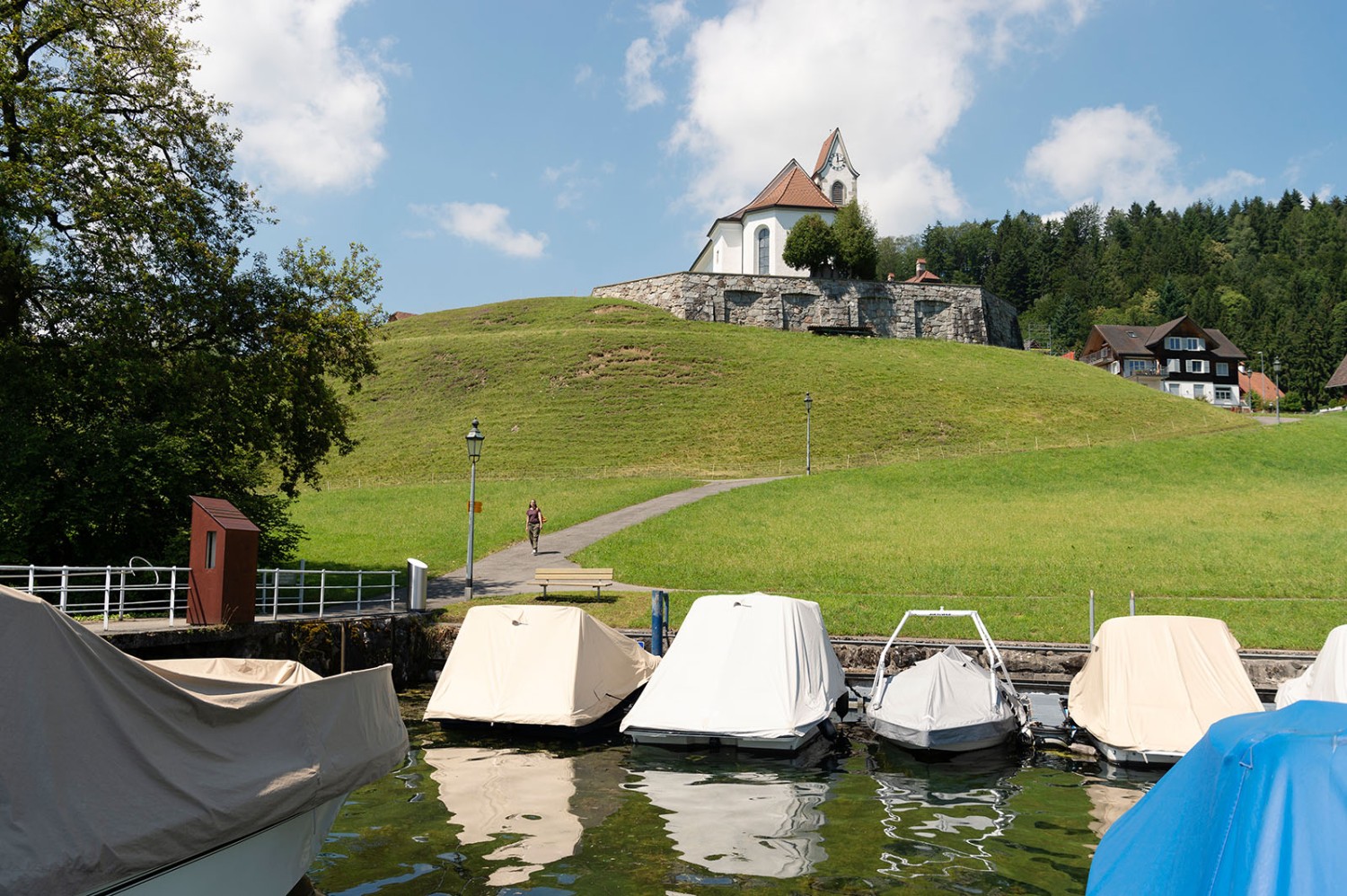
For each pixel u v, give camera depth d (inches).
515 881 352.8
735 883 352.8
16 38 856.3
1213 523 1444.4
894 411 2630.4
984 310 3907.5
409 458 2418.8
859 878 360.2
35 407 891.4
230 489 1013.8
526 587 1112.8
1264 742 208.5
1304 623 884.0
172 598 689.6
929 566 1178.0
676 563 1228.5
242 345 1036.5
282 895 322.0
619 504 1760.6
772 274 3809.1
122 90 917.8
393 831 415.8
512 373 3034.0
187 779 263.7
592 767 546.9
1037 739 611.5
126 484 856.3
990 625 889.5
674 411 2687.0
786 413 2650.1
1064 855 390.3
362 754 358.9
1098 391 2896.2
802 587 1073.5
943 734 565.9
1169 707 554.9
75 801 227.5
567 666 640.4
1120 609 944.9
